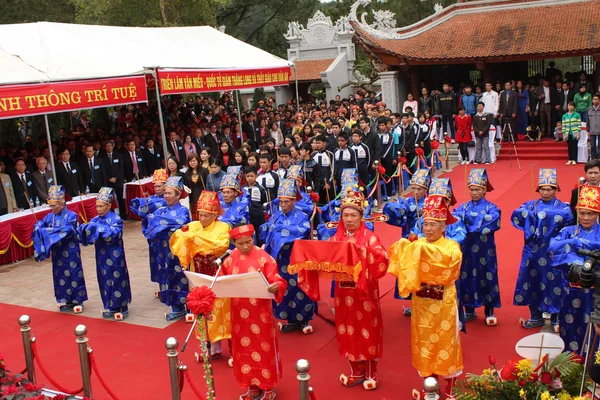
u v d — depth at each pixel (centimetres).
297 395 711
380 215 775
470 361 753
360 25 2466
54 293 1078
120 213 1695
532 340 573
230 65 1891
